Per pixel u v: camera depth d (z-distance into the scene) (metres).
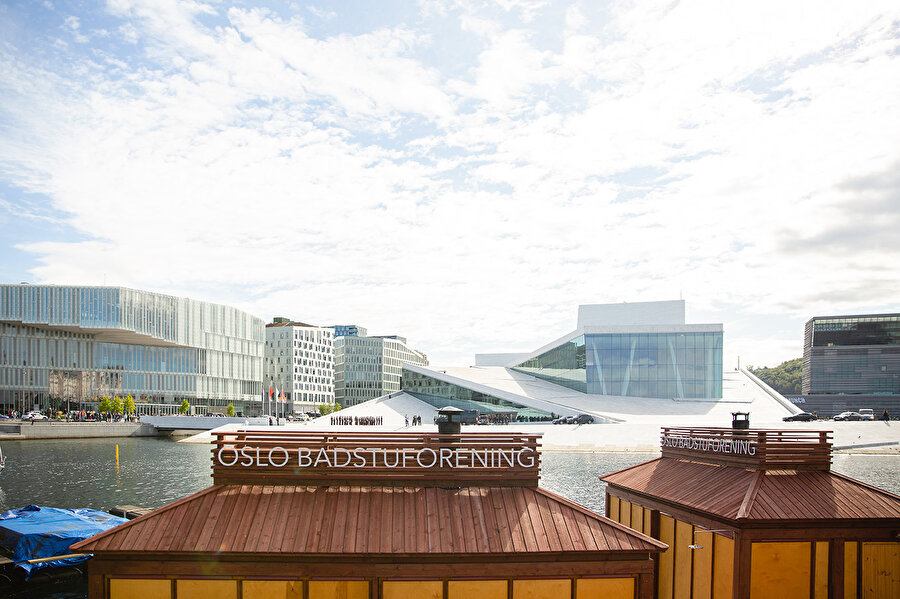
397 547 15.96
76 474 65.12
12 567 31.44
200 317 178.25
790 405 111.50
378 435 18.55
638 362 123.75
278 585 15.86
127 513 39.41
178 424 130.00
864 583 19.36
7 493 53.84
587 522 16.95
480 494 17.78
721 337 122.06
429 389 133.00
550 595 16.16
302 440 18.22
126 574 15.73
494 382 130.38
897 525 19.44
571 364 130.12
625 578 16.33
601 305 144.75
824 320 194.88
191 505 17.00
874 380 190.00
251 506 17.00
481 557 16.11
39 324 142.62
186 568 15.79
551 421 111.31
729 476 22.72
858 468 67.69
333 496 17.47
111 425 123.81
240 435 18.64
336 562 15.98
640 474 27.14
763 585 19.03
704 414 107.50
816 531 19.41
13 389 144.75
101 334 156.12
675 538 23.14
